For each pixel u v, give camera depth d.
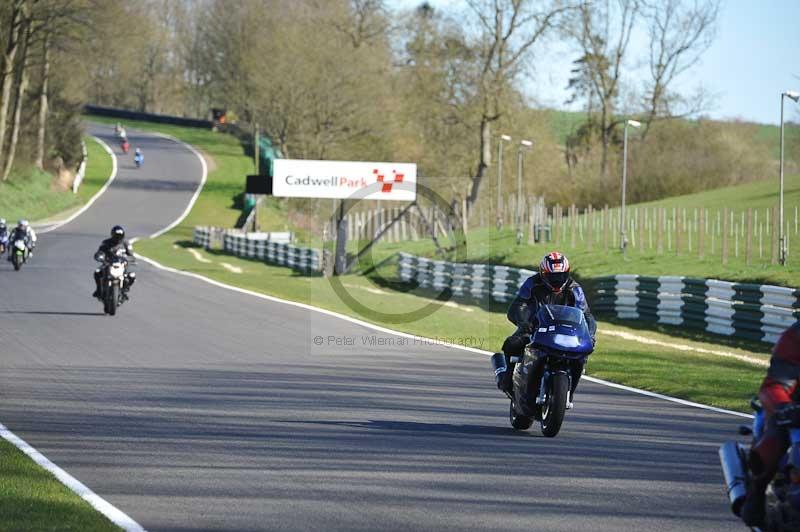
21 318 48.25
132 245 122.38
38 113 185.88
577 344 22.34
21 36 156.00
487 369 36.09
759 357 48.19
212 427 23.73
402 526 15.35
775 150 169.75
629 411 27.55
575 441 22.72
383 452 21.00
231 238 121.56
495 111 140.88
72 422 24.09
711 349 50.72
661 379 34.34
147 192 191.62
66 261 89.75
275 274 90.19
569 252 90.19
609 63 163.75
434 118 149.25
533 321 23.42
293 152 181.12
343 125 175.38
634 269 77.56
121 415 25.19
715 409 28.39
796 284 63.16
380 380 32.56
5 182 163.88
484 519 15.77
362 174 104.25
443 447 21.67
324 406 27.14
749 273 68.50
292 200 165.25
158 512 15.99
